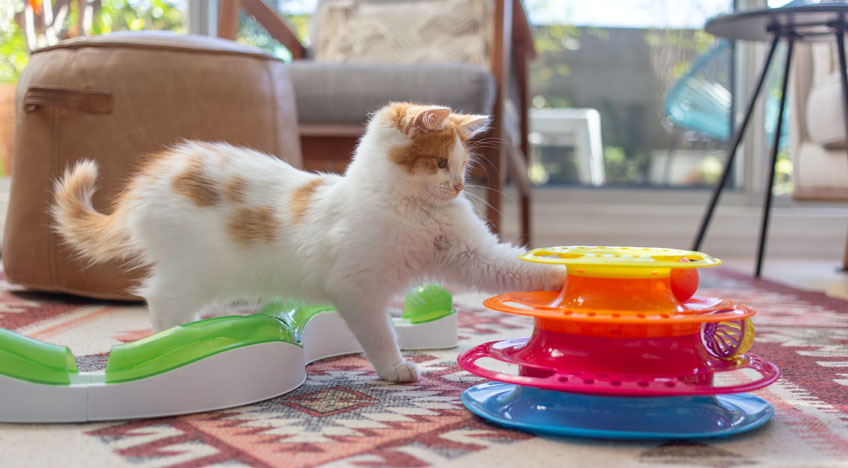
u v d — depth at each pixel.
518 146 3.08
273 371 1.05
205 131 1.84
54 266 1.85
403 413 0.98
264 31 3.36
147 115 1.80
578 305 0.94
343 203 1.18
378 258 1.15
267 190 1.24
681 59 3.55
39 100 1.77
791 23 2.09
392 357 1.18
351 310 1.16
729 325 1.03
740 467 0.78
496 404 0.99
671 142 3.56
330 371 1.24
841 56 2.13
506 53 2.39
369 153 1.22
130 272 1.79
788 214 3.39
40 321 1.61
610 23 3.55
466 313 1.82
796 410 1.00
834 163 2.55
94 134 1.79
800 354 1.36
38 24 3.29
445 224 1.20
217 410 0.99
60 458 0.79
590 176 3.59
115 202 1.49
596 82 3.56
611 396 0.90
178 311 1.26
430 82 2.28
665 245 3.40
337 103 2.32
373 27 2.97
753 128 3.50
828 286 2.39
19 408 0.91
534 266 1.16
